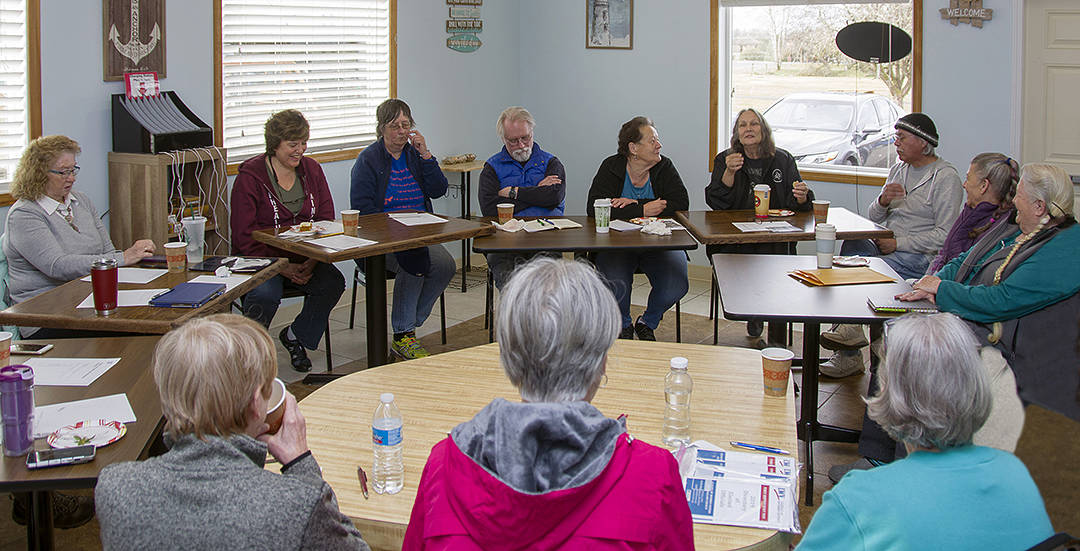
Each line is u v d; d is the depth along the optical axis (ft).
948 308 9.97
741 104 19.47
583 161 21.36
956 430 4.43
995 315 9.72
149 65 14.38
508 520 3.60
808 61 18.54
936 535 4.29
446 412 6.98
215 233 14.98
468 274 20.29
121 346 8.39
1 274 11.38
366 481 5.87
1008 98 16.52
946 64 16.98
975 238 11.66
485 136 21.11
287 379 13.89
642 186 15.52
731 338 15.87
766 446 6.39
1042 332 9.52
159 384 4.60
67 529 9.22
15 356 8.09
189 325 4.72
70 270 11.12
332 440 6.48
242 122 16.28
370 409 7.05
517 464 3.65
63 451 6.02
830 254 11.14
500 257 14.87
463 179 19.92
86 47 13.53
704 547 5.11
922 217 14.56
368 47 18.12
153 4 14.28
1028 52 16.39
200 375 4.50
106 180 14.08
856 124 18.21
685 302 18.30
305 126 13.38
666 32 19.70
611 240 13.23
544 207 15.72
